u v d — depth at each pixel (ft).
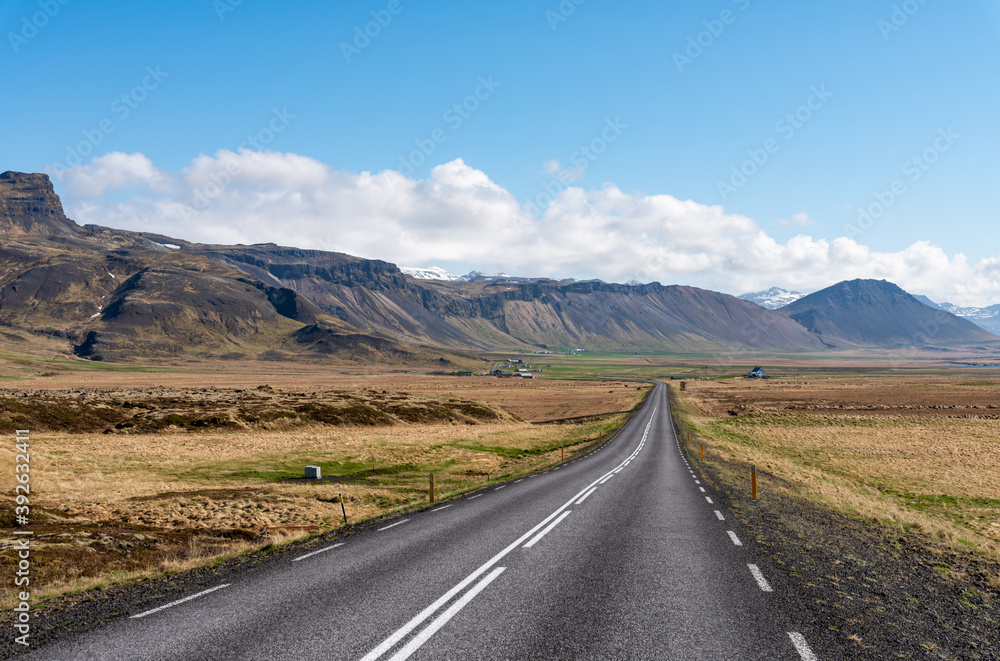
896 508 80.02
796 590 30.73
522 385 654.53
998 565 41.88
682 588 31.01
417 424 264.93
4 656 22.57
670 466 110.11
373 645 22.94
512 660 21.38
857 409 328.49
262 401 264.52
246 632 24.66
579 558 38.17
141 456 134.92
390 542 44.37
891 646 23.20
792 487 93.45
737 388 564.30
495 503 65.87
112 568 42.57
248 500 84.79
